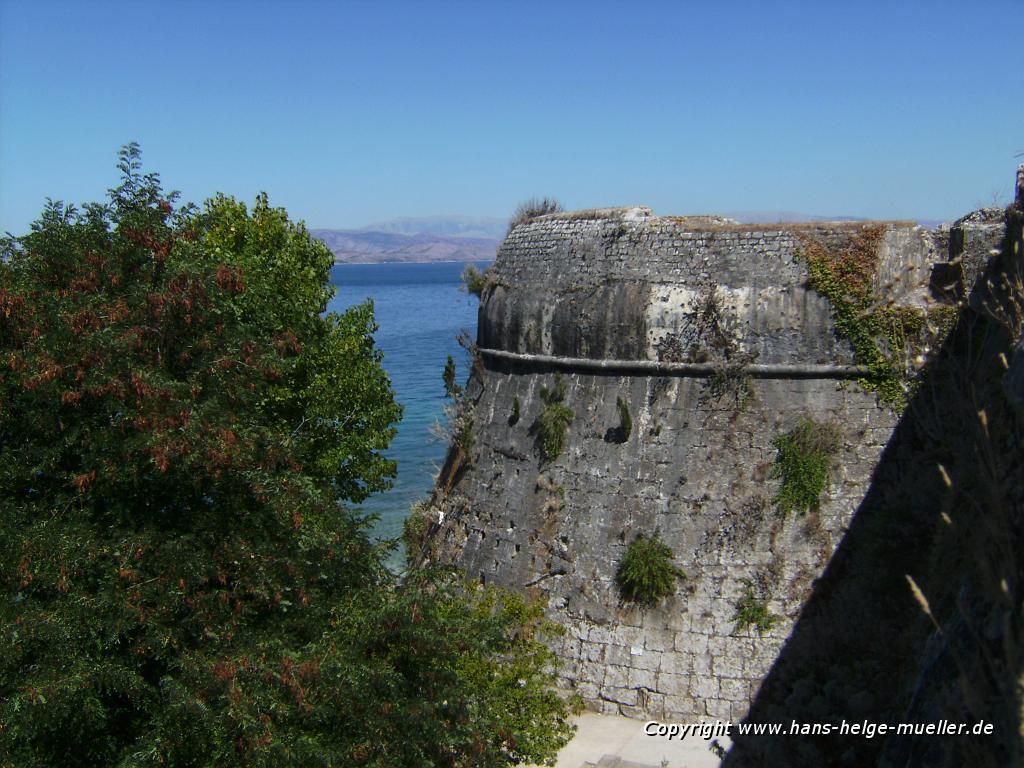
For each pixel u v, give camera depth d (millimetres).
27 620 12922
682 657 21953
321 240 33562
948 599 15484
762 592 21906
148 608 13930
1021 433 12109
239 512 15883
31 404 15125
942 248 22562
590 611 23172
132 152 17672
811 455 22125
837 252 22672
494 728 16125
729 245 23625
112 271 16141
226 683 13062
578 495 24312
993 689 10164
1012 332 15625
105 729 14406
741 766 19609
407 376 80688
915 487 21188
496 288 28188
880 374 22203
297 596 15789
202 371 15953
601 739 21000
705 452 23078
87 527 14547
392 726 13867
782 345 22859
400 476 51531
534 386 26234
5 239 16703
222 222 30000
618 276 24656
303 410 28891
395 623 14797
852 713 19094
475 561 25734
